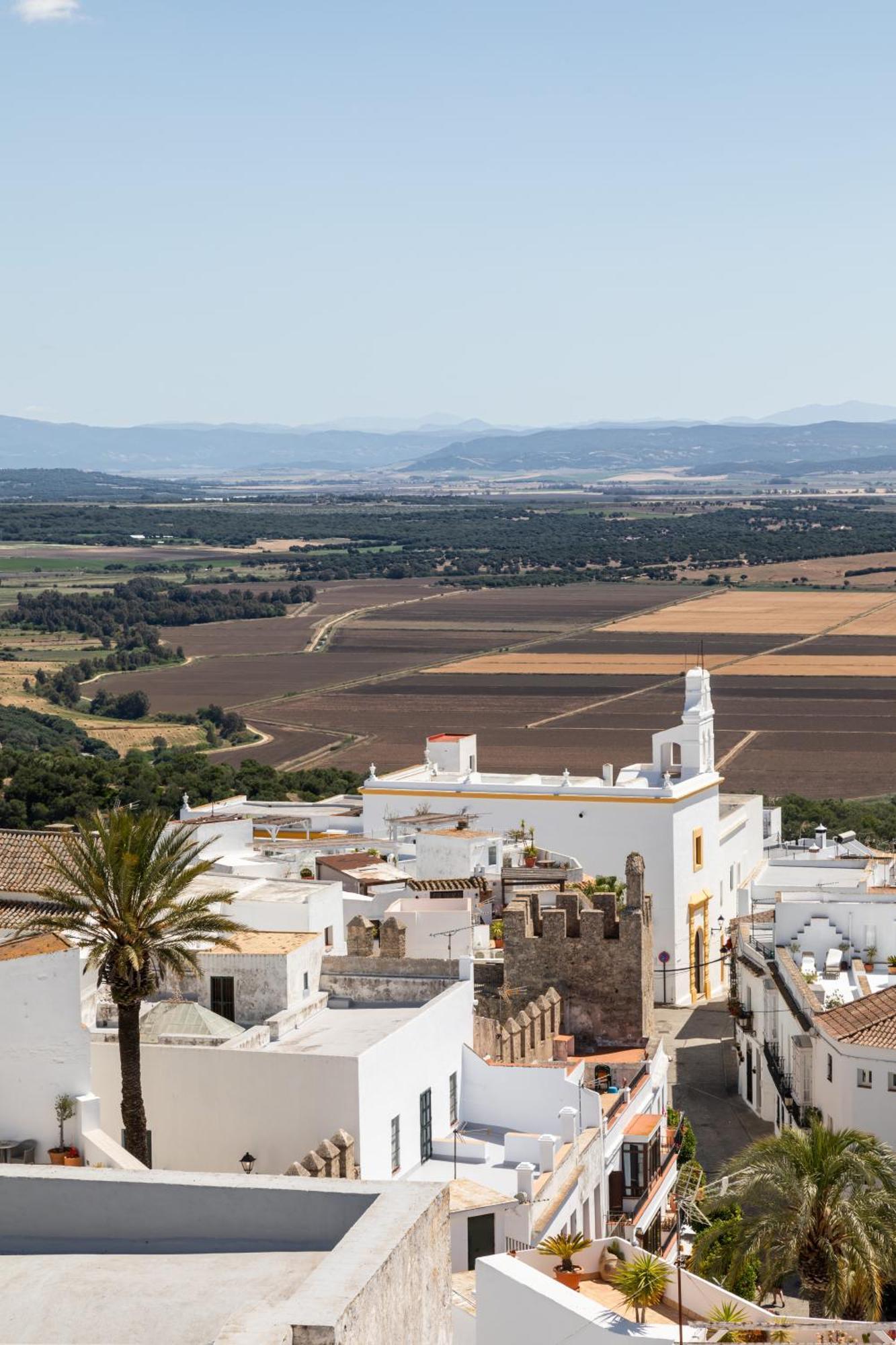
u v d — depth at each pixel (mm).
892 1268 44719
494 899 79562
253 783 167625
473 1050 54656
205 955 54375
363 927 62031
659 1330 34344
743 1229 45500
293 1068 46406
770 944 84125
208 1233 16719
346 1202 16391
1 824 145750
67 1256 16719
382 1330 14547
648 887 103062
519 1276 36469
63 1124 44969
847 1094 62469
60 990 45094
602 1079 59562
